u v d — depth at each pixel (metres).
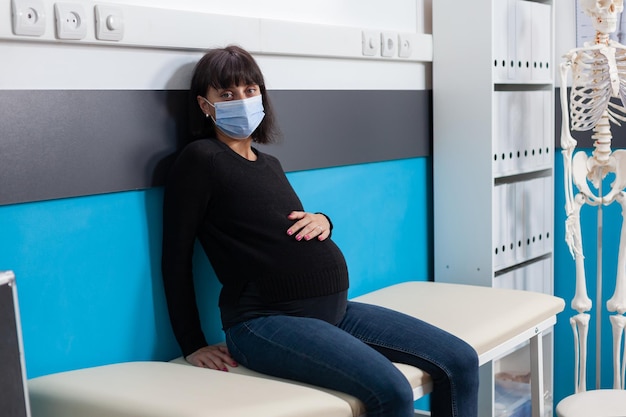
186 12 2.18
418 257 3.17
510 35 3.03
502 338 2.40
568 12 3.37
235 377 1.86
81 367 2.03
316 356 1.91
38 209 1.90
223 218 2.12
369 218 2.91
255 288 2.09
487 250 3.03
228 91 2.17
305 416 1.67
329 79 2.70
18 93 1.83
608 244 3.38
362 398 1.85
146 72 2.13
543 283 3.36
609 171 2.94
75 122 1.95
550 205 3.34
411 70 3.06
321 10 2.67
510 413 3.13
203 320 2.36
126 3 2.05
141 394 1.71
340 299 2.16
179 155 2.13
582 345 2.99
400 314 2.25
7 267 1.85
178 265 2.11
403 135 3.02
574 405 2.35
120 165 2.06
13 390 1.55
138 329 2.17
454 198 3.10
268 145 2.46
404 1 3.01
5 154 1.81
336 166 2.75
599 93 2.85
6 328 1.53
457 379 2.08
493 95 2.96
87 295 2.03
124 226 2.11
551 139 3.30
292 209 2.20
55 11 1.86
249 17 2.36
